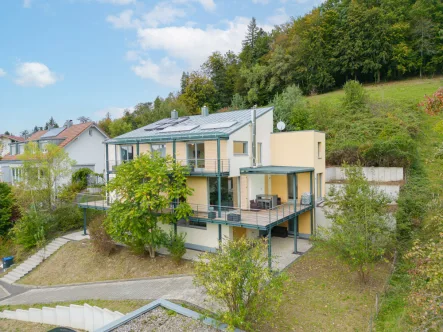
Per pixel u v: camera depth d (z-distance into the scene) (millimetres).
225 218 16594
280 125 22547
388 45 46438
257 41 63094
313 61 48688
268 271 9500
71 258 19875
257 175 20031
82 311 13000
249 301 9531
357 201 13227
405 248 14711
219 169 16844
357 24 47031
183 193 16609
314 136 20219
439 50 45906
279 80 49969
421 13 48156
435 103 11359
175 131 20750
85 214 23469
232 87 57344
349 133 29094
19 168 25984
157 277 15750
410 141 24078
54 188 27312
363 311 10844
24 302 15906
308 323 10203
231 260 9289
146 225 16469
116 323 10320
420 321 7688
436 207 14664
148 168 16141
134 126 51781
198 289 13617
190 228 18594
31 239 22984
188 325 10195
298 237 20156
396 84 45656
